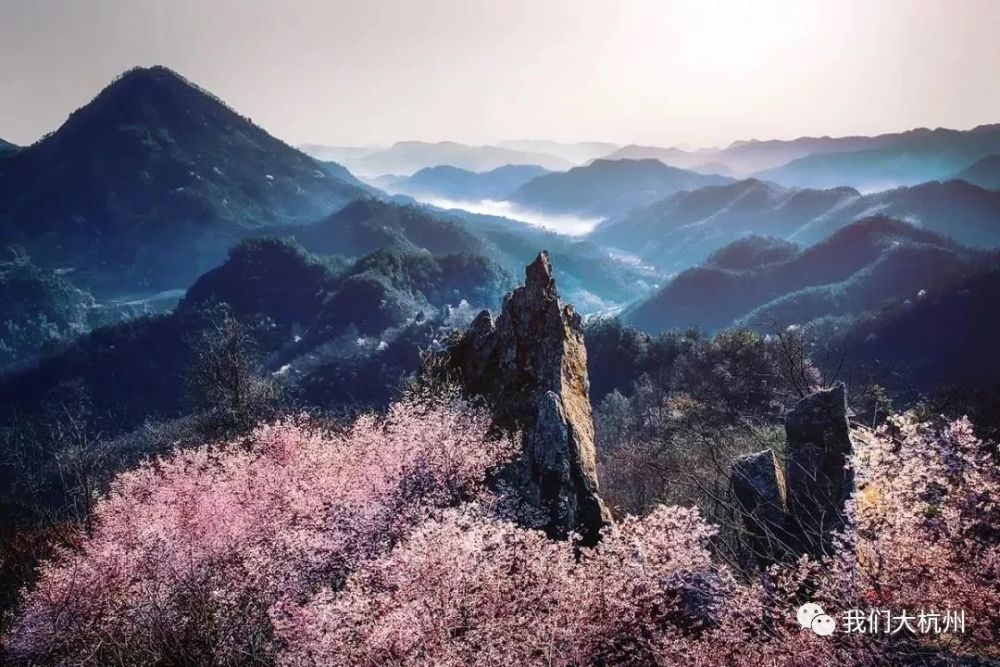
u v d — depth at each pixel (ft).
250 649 17.74
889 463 15.87
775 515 22.93
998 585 13.14
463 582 16.26
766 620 15.55
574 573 17.98
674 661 15.35
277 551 20.57
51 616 20.18
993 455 14.57
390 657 14.71
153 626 18.94
